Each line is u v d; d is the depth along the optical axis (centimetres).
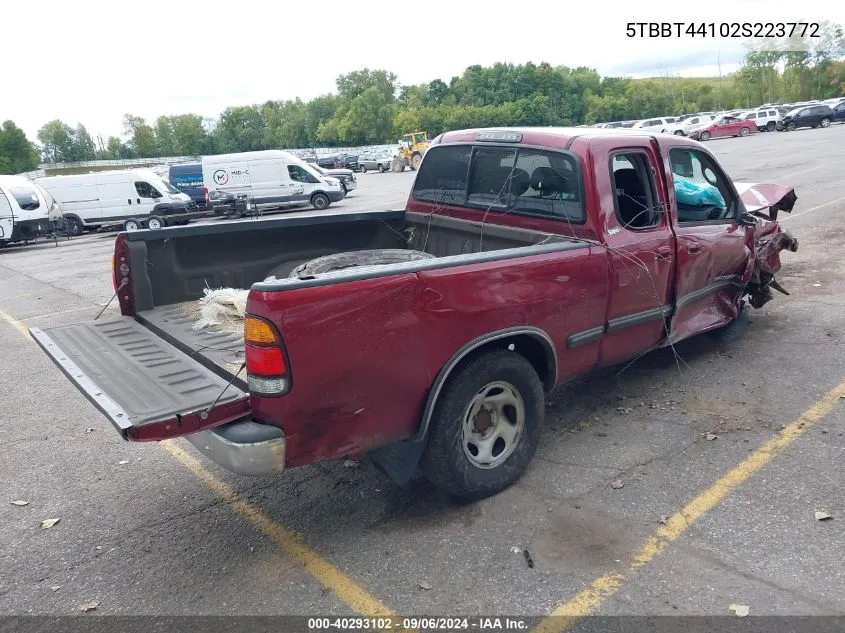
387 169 5225
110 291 1160
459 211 519
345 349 309
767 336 627
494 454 390
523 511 373
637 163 454
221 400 304
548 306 388
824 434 438
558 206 438
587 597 303
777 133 4697
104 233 2489
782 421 460
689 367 567
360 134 9994
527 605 300
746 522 350
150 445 500
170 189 2638
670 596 300
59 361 367
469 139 504
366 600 311
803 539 333
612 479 401
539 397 399
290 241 525
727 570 315
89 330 427
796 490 376
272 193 2594
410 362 332
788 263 909
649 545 337
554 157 436
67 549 367
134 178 2483
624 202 464
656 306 465
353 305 309
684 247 477
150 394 316
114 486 439
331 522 378
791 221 1219
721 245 519
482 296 355
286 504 401
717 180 536
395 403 335
